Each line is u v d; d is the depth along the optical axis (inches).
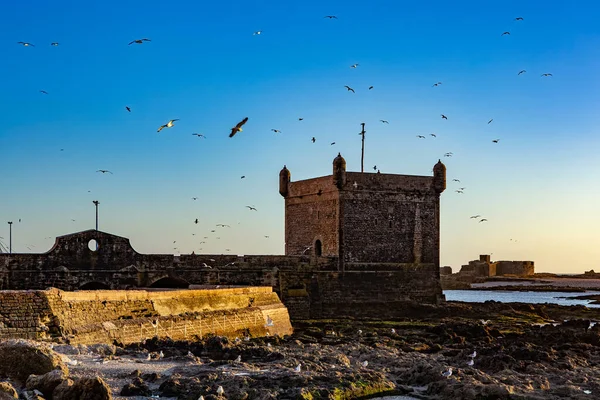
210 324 2508.6
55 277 3154.5
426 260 4077.3
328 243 3966.5
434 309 3912.4
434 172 4131.4
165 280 3548.2
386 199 3996.1
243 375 1670.8
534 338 2844.5
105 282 3272.6
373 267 3939.5
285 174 4367.6
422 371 1895.9
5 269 3097.9
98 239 3299.7
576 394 1699.1
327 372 1788.9
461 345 2556.6
